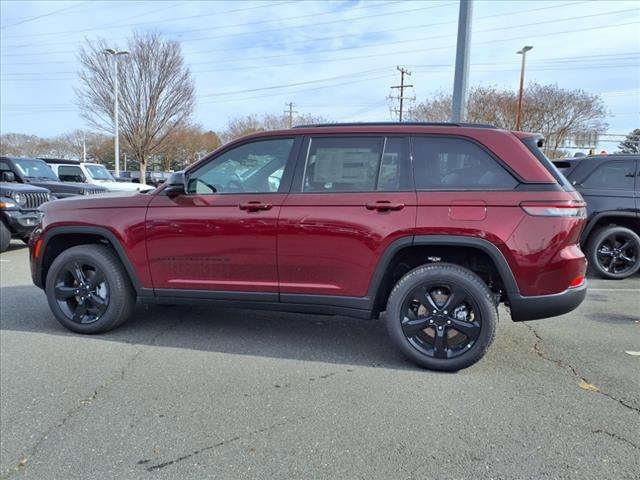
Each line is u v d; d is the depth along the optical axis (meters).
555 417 2.95
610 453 2.57
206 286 4.04
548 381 3.46
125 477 2.38
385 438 2.72
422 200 3.54
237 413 2.99
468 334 3.53
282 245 3.79
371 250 3.62
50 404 3.11
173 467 2.46
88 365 3.72
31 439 2.71
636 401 3.15
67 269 4.38
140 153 27.81
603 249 6.97
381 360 3.86
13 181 11.71
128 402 3.13
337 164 3.79
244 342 4.25
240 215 3.86
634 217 6.73
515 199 3.43
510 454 2.57
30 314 5.03
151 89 26.67
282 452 2.58
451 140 3.65
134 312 5.12
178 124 28.00
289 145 3.91
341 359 3.88
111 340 4.27
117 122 25.77
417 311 3.70
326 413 2.99
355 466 2.47
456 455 2.56
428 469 2.45
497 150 3.55
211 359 3.86
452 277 3.54
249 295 3.96
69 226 4.29
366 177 3.72
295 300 3.88
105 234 4.19
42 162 13.19
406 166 3.67
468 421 2.90
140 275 4.17
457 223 3.47
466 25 10.75
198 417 2.95
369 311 3.73
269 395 3.24
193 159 43.41
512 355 3.96
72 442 2.68
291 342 4.27
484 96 30.73
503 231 3.42
